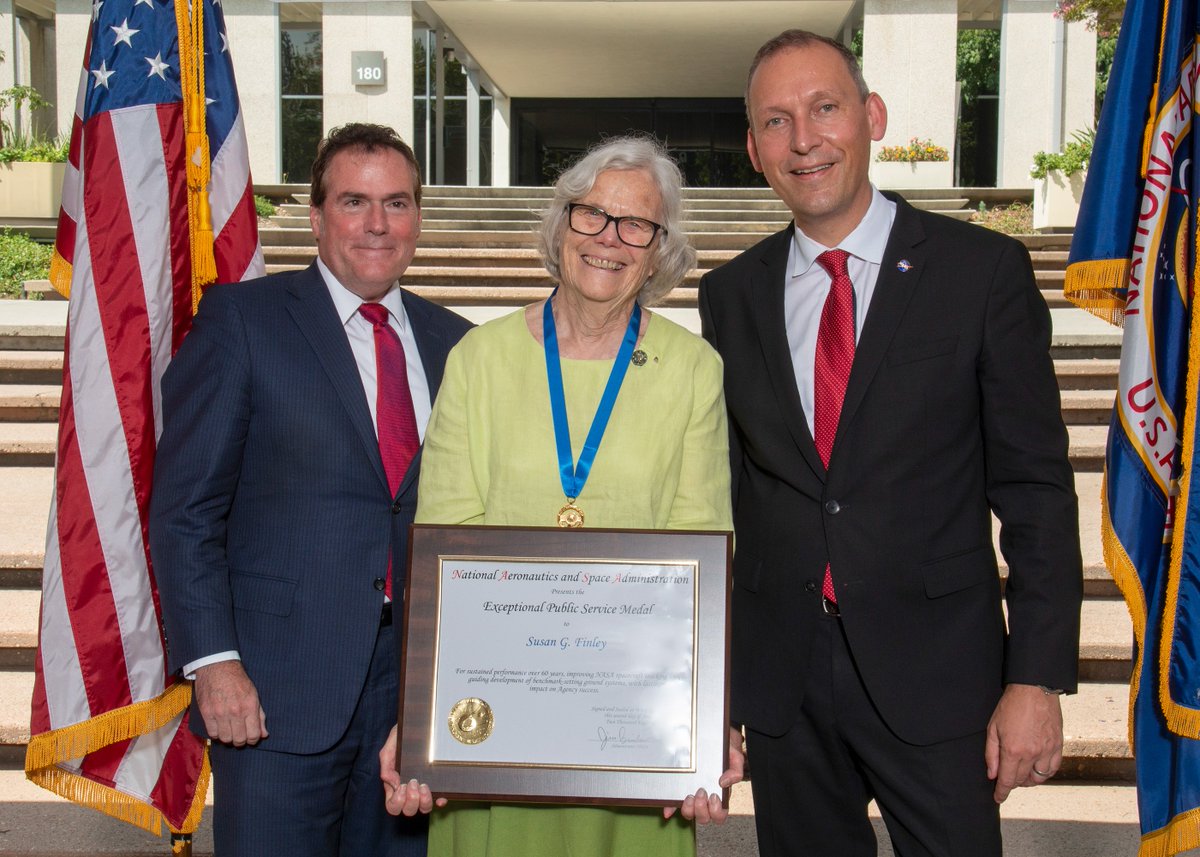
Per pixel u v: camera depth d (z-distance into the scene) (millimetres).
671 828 2191
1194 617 2195
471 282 8328
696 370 2232
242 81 15516
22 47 17203
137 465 2607
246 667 2303
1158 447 2334
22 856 3053
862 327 2254
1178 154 2314
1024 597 2111
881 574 2188
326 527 2332
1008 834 3082
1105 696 3533
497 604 2066
